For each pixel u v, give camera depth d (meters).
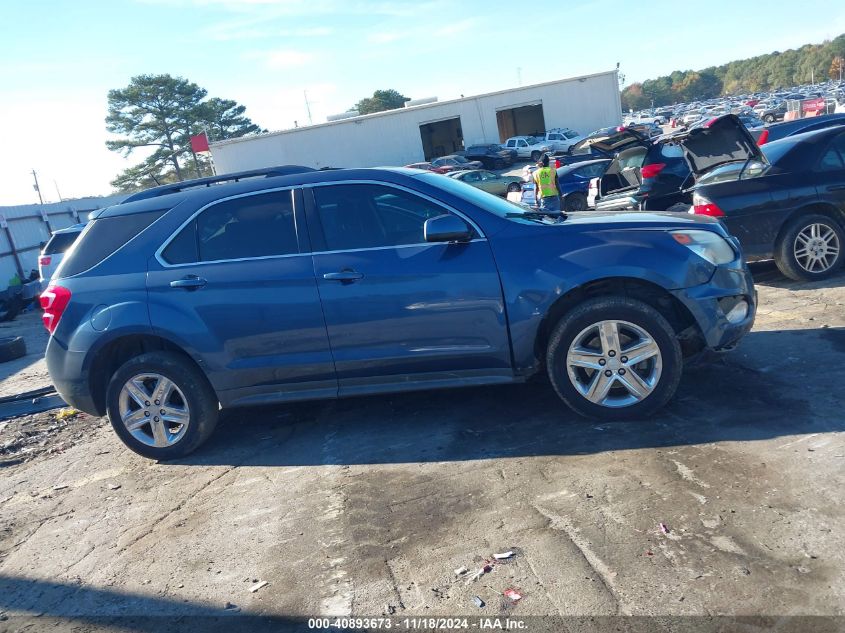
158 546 3.79
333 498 4.02
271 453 4.86
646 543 3.13
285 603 3.10
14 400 6.99
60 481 5.02
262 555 3.53
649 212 4.98
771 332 5.82
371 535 3.55
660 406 4.39
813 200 7.12
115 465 5.16
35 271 20.75
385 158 44.03
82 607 3.32
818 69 158.88
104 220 5.12
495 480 3.93
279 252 4.71
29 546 4.05
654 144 9.37
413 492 3.94
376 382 4.70
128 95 66.94
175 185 5.32
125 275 4.88
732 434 4.05
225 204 4.89
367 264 4.55
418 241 4.58
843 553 2.89
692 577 2.87
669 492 3.52
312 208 4.74
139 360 4.86
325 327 4.61
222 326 4.71
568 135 42.22
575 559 3.09
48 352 5.04
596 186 12.35
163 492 4.51
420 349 4.56
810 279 7.29
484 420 4.82
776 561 2.89
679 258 4.33
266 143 42.69
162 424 4.95
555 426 4.54
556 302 4.50
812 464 3.59
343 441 4.85
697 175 8.65
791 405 4.33
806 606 2.62
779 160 7.30
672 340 4.30
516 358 4.49
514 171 39.41
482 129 45.09
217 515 4.04
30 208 23.70
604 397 4.43
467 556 3.24
